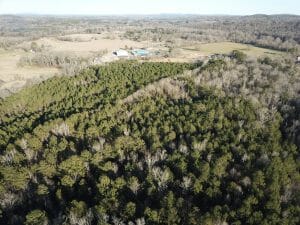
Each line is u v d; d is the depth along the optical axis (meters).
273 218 58.72
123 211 64.88
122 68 168.25
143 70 159.38
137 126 96.75
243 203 62.47
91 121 103.62
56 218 68.31
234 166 75.75
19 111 133.75
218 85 121.38
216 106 102.50
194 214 60.41
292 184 69.69
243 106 100.94
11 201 75.75
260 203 64.44
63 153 91.38
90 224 63.50
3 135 105.69
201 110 101.38
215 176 71.62
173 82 130.75
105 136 96.75
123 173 80.12
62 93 137.50
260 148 80.00
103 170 79.31
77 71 186.62
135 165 79.25
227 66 148.00
